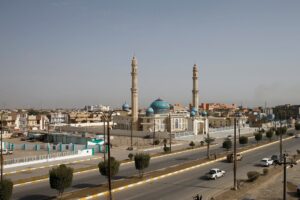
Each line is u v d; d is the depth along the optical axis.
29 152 102.00
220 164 76.81
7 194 38.91
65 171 44.78
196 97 170.75
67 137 131.12
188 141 127.88
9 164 72.56
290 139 138.88
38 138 140.88
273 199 45.88
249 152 99.38
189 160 82.06
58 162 79.56
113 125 168.38
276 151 101.00
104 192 48.69
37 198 46.53
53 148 108.19
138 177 59.59
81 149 98.88
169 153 94.81
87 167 71.75
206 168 71.31
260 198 46.31
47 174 64.00
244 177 61.25
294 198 46.72
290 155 89.56
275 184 54.94
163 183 56.19
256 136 118.44
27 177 61.09
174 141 127.25
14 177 61.12
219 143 122.50
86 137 126.94
